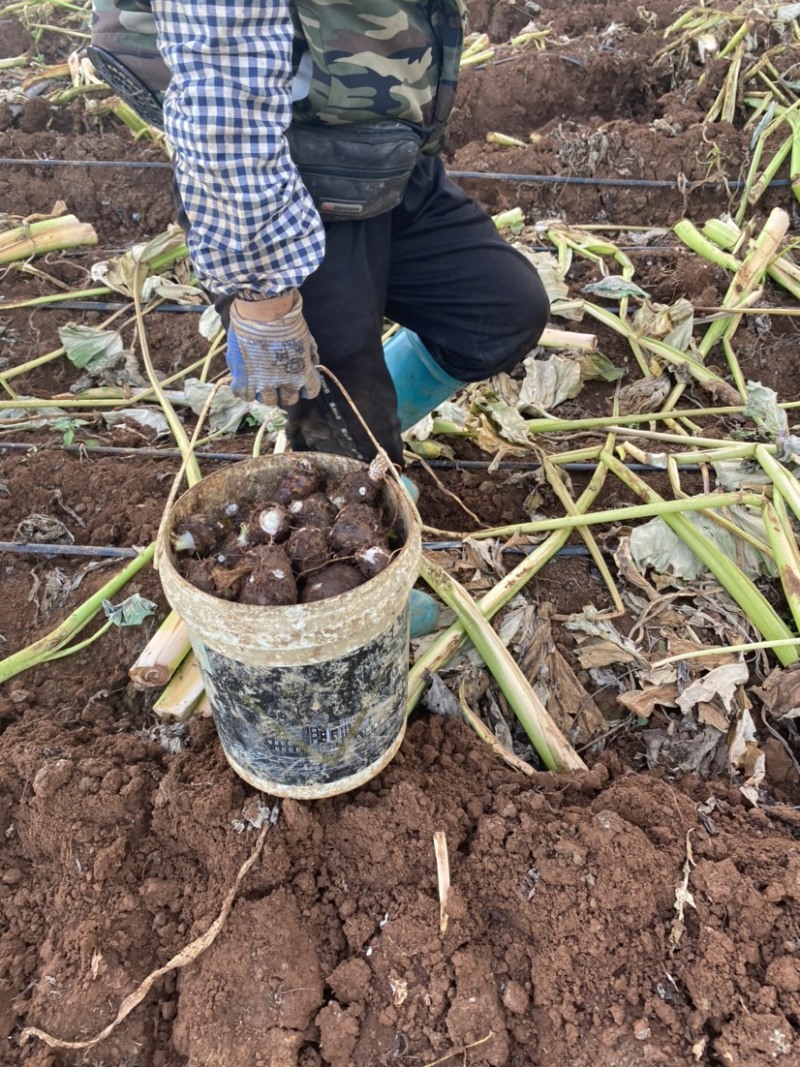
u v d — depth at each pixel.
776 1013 1.72
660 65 5.56
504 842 1.98
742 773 2.25
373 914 1.91
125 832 2.03
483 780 2.18
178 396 3.50
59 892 1.96
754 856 1.96
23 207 4.70
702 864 1.92
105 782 2.09
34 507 3.02
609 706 2.46
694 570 2.73
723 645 2.56
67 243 4.25
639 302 4.06
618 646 2.50
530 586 2.75
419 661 2.40
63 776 2.09
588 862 1.93
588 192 4.78
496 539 2.89
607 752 2.31
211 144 1.46
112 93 5.40
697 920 1.86
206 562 1.79
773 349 3.84
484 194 4.85
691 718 2.36
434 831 1.99
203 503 1.96
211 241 1.60
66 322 3.98
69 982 1.83
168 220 4.71
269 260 1.62
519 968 1.85
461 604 2.43
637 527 2.80
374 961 1.84
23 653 2.44
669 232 4.59
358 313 2.07
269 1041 1.74
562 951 1.82
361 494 1.94
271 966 1.81
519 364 3.71
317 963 1.86
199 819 2.00
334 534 1.81
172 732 2.26
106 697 2.43
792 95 5.20
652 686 2.42
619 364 3.81
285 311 1.79
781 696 2.36
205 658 1.74
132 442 3.33
